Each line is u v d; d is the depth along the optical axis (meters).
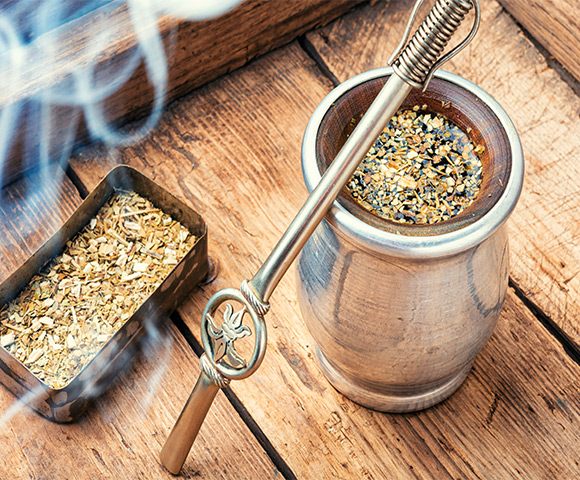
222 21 0.58
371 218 0.43
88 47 0.55
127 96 0.58
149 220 0.55
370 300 0.45
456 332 0.46
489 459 0.50
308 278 0.46
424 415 0.51
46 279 0.53
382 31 0.63
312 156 0.44
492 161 0.45
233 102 0.60
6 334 0.51
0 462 0.50
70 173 0.58
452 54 0.41
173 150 0.59
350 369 0.48
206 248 0.53
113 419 0.51
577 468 0.50
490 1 0.63
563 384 0.52
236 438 0.51
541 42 0.62
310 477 0.50
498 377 0.52
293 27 0.62
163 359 0.52
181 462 0.49
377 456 0.50
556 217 0.56
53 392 0.48
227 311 0.44
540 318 0.54
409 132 0.47
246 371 0.44
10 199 0.57
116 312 0.52
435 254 0.42
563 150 0.58
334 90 0.46
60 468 0.50
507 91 0.60
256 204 0.57
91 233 0.55
